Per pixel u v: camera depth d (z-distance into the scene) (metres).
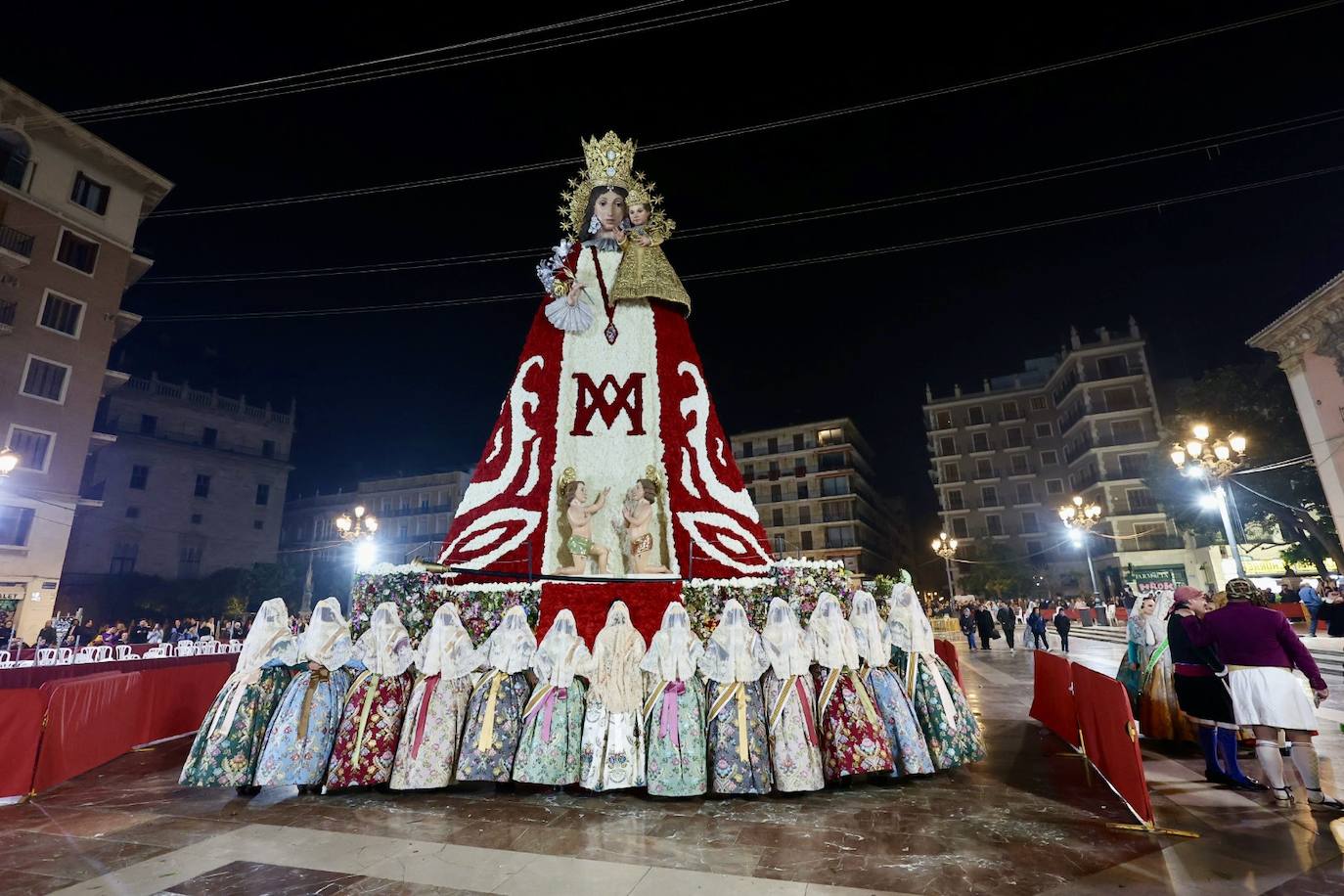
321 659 5.34
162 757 6.85
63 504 23.53
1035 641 20.00
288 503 56.31
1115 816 4.53
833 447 55.72
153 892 3.57
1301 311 21.27
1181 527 31.02
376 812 4.83
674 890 3.49
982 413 56.34
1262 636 4.85
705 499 7.22
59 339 23.95
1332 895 3.28
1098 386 46.81
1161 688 6.86
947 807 4.76
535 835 4.32
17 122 23.08
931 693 5.72
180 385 40.28
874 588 6.45
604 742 5.22
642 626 5.73
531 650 5.46
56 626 20.02
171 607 35.78
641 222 8.12
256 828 4.55
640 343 7.76
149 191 27.48
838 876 3.61
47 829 4.58
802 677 5.38
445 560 6.78
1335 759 5.91
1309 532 25.89
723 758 5.04
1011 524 53.75
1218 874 3.56
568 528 6.94
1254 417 26.30
